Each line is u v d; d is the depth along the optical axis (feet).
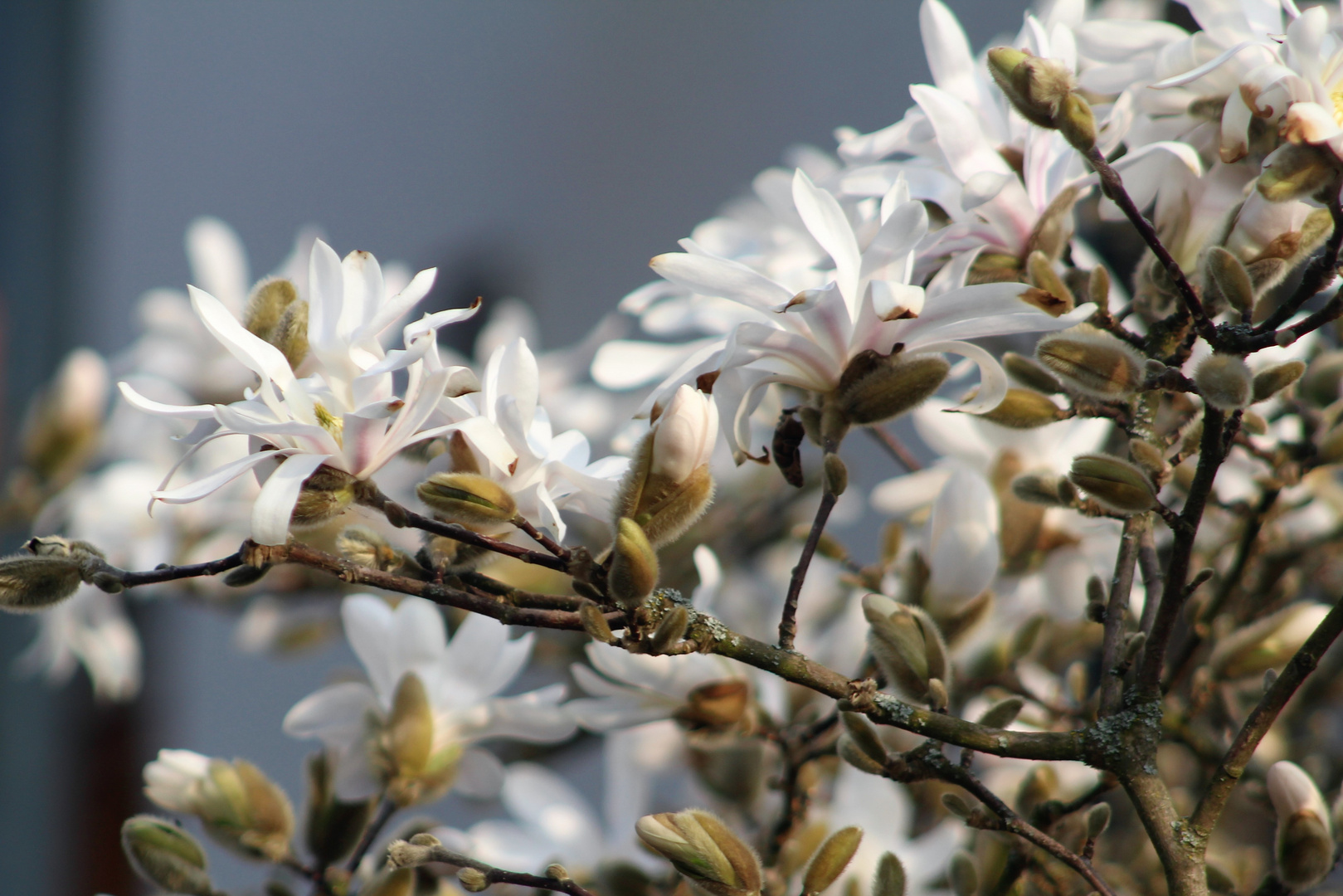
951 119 4.30
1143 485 4.12
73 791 8.82
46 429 5.53
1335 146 4.10
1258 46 4.17
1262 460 4.51
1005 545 4.56
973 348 4.15
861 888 4.50
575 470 4.16
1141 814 4.14
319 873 4.51
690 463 4.10
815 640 4.95
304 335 4.17
